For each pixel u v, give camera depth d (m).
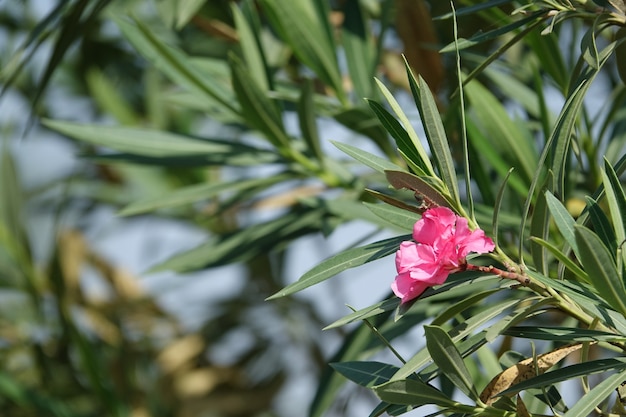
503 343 1.72
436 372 1.32
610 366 1.28
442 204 1.28
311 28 1.80
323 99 1.84
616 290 1.22
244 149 1.85
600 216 1.27
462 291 1.62
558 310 1.31
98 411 2.55
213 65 1.92
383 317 1.71
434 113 1.29
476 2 1.63
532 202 1.61
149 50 1.80
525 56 1.85
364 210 1.77
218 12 2.08
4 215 2.54
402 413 1.31
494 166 1.64
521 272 1.29
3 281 2.54
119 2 2.40
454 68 1.89
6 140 2.55
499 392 1.31
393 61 2.13
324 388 1.72
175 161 1.85
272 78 1.82
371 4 2.11
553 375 1.28
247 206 2.36
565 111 1.31
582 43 1.34
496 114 1.64
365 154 1.30
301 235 1.81
